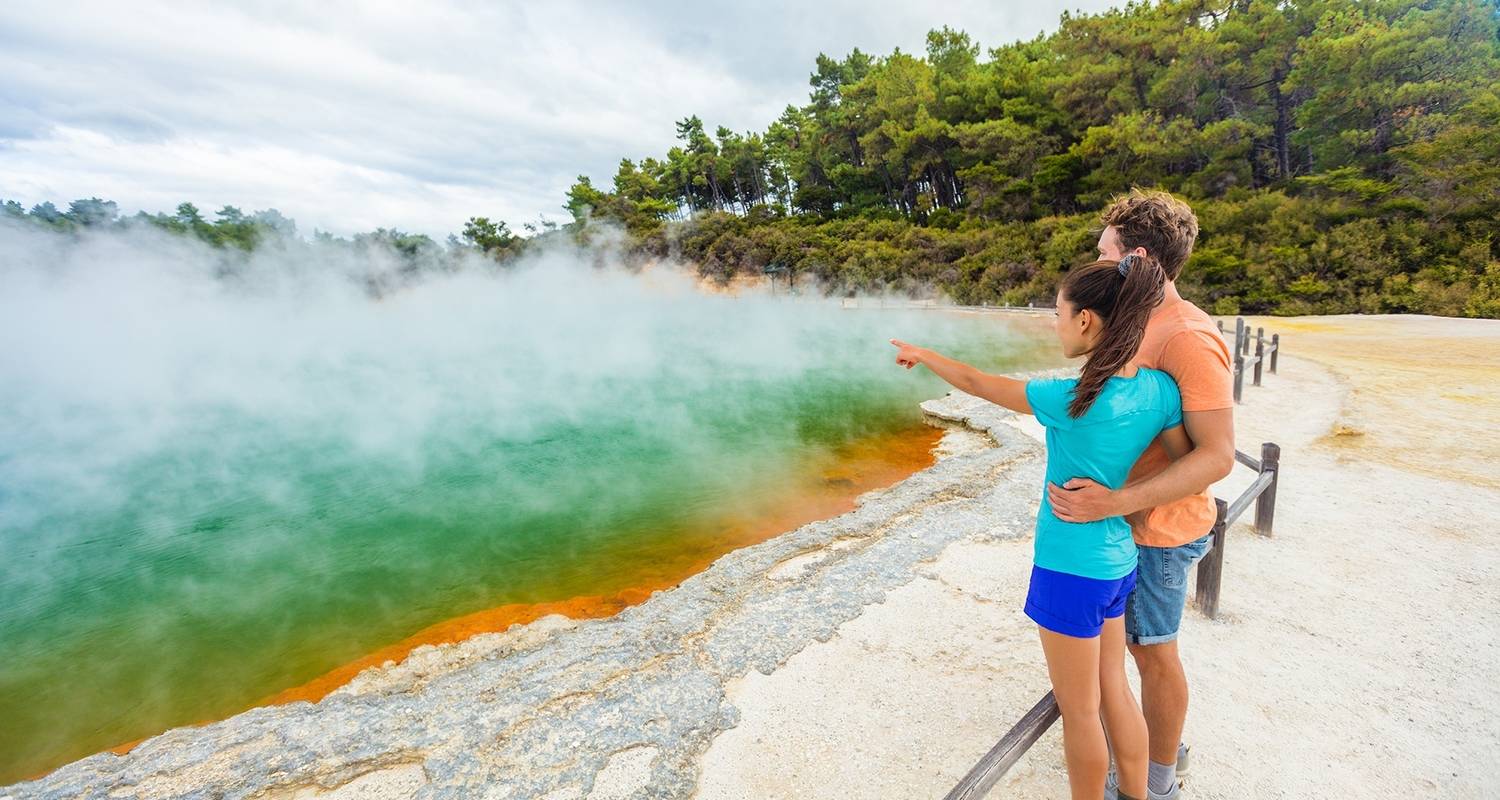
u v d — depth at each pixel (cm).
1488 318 1789
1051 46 3869
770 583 479
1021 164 3491
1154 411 169
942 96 4050
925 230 3716
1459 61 2484
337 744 334
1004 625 405
